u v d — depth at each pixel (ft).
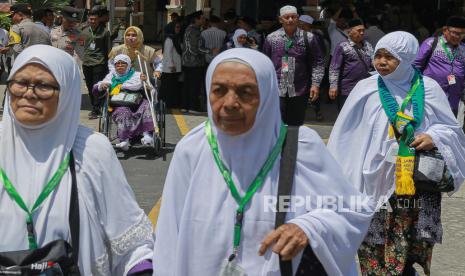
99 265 10.21
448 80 25.96
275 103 9.96
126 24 64.59
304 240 9.62
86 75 44.50
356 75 32.63
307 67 31.60
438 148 16.31
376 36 42.09
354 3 64.23
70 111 10.11
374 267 16.76
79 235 9.95
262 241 9.78
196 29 47.19
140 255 10.48
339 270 10.03
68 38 44.86
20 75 9.84
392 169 16.61
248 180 9.94
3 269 9.60
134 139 34.22
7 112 10.09
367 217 10.39
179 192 10.27
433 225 16.58
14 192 9.89
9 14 62.59
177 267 10.09
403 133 16.35
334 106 52.70
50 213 9.91
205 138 10.18
